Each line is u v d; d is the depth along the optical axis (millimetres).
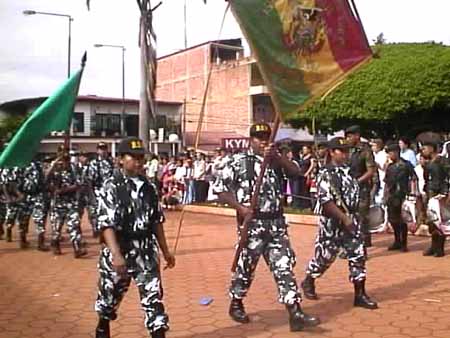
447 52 20578
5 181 11352
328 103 21609
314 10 5461
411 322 5676
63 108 7504
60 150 9891
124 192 4570
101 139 41219
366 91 20922
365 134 22984
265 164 5316
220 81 42562
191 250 10258
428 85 19859
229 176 5504
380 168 11875
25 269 8883
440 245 9156
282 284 5391
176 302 6598
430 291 6910
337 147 6164
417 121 21516
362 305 6203
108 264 4645
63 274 8422
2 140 10570
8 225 11781
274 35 5320
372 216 10359
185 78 46562
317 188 6246
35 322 5992
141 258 4598
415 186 10219
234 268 5676
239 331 5492
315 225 13141
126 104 43094
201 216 16469
